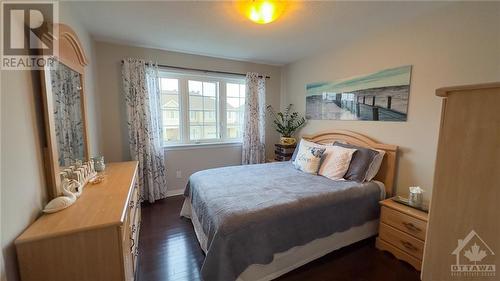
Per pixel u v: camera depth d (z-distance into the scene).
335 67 3.09
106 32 2.55
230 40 2.81
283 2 1.86
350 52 2.85
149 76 3.09
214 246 1.48
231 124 3.94
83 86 1.93
